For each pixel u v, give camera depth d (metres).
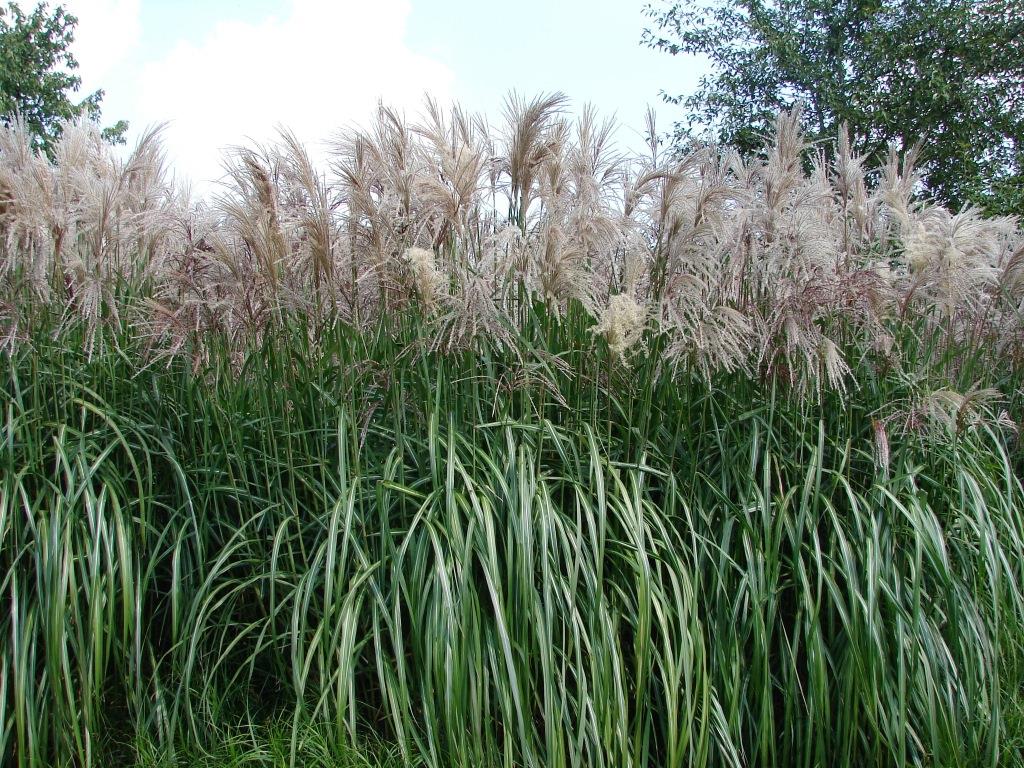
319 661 3.05
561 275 3.62
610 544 3.42
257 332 3.76
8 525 3.19
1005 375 5.33
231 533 3.75
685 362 3.79
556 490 3.66
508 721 2.91
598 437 3.71
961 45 12.72
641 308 3.48
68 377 3.81
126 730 3.42
